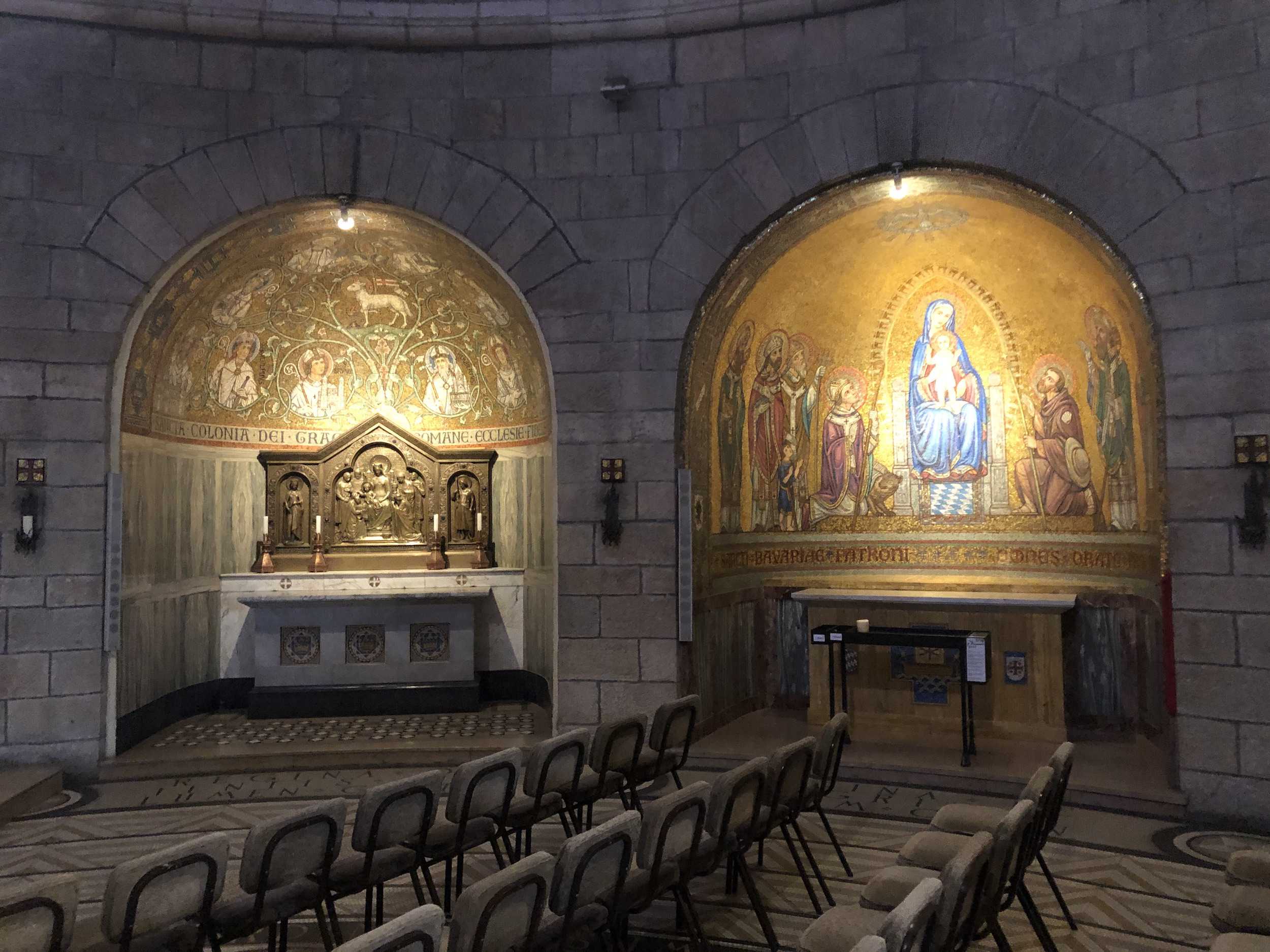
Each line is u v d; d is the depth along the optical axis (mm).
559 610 9797
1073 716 10602
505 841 6055
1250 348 7793
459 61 10016
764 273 10297
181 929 4516
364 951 3256
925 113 9086
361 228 10844
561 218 9898
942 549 11500
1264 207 7805
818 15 9414
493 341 12195
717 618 10781
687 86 9750
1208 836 7492
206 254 10047
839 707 10695
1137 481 9883
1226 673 7754
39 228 9336
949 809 5934
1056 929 5832
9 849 7367
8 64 9344
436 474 12766
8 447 9156
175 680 11188
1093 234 8594
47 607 9203
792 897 6293
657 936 5711
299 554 12508
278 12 9648
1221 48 8008
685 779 9117
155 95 9648
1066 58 8602
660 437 9703
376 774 9461
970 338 11180
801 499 11992
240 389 12172
